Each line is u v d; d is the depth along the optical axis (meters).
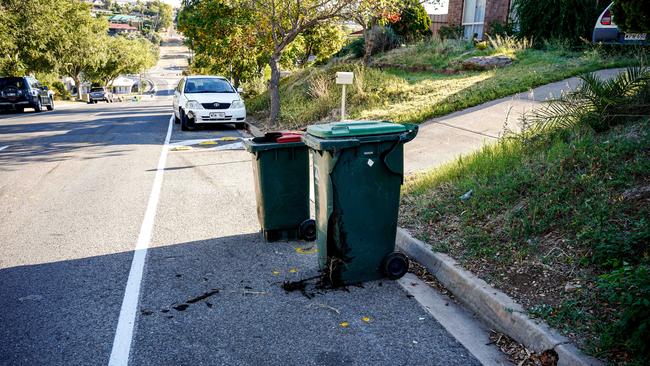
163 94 94.38
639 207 4.13
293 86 18.98
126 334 3.53
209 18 19.95
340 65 18.03
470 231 4.86
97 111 27.38
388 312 3.88
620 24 7.56
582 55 12.68
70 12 40.56
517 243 4.42
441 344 3.41
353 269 4.35
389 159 4.22
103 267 4.76
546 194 4.85
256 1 14.57
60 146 12.23
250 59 24.16
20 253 5.12
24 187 7.96
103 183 8.20
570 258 3.94
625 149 4.97
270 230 5.47
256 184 5.54
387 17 14.76
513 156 6.20
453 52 16.64
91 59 45.38
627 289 3.19
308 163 5.45
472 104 10.72
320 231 4.42
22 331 3.57
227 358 3.24
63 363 3.18
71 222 6.16
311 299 4.11
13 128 16.50
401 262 4.44
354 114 12.35
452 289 4.20
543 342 3.16
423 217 5.52
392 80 14.66
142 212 6.57
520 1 15.46
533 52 14.21
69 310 3.89
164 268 4.74
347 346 3.39
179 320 3.74
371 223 4.31
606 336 2.94
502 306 3.59
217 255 5.10
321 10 14.73
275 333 3.56
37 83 26.47
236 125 15.87
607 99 5.72
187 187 7.91
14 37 30.34
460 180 6.27
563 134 6.18
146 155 10.77
